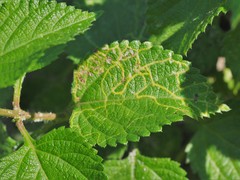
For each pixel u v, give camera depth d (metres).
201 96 0.31
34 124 0.37
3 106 0.35
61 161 0.30
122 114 0.31
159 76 0.31
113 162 0.37
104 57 0.32
